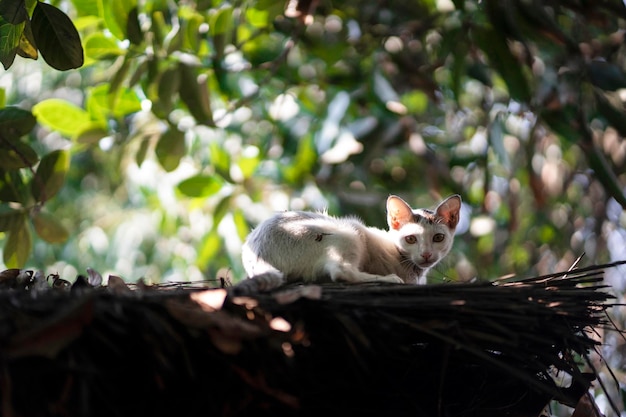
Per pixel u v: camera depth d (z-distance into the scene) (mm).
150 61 6730
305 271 4746
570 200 8445
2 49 5203
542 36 7016
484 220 8203
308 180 8086
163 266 9367
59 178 6211
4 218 6109
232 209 8008
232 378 3500
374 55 8195
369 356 3750
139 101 7070
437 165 8273
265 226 4961
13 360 3098
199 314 3346
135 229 9492
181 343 3332
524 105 7195
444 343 3760
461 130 8844
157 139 7586
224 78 7441
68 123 7059
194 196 7617
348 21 7895
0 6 4992
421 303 3725
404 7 8164
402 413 3908
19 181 6066
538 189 7371
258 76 7973
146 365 3352
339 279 4574
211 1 6609
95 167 9938
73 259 9539
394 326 3717
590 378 4227
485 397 4117
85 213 10008
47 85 9688
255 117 8609
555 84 6992
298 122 8516
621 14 6898
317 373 3742
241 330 3355
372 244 5297
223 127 8047
